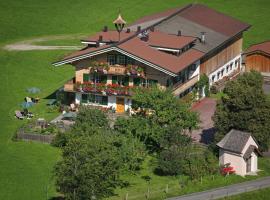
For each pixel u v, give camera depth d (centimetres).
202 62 13862
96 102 13162
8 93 14138
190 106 12825
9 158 11425
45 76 15088
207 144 11644
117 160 9894
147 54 12838
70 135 11325
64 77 15062
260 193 9950
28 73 15200
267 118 10975
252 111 10962
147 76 12775
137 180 10456
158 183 10338
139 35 13438
